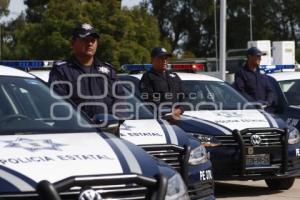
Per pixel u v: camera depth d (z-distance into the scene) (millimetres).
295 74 18516
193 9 89500
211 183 10812
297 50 81375
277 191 14805
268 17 89812
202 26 90312
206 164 10703
